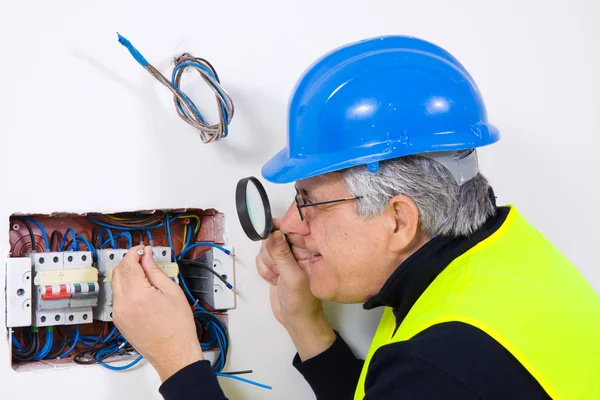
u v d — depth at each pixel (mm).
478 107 1051
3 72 1121
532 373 845
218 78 1282
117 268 1100
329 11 1398
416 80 1001
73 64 1171
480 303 893
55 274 1133
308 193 1055
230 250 1302
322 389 1279
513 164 1574
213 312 1345
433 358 821
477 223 1007
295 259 1240
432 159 986
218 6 1293
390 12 1455
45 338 1229
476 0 1541
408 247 1021
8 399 1111
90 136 1183
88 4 1184
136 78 1220
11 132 1124
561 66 1631
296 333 1286
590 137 1667
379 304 1071
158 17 1239
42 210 1144
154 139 1233
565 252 1643
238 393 1314
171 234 1336
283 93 1355
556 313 919
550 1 1621
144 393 1217
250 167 1326
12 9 1129
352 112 996
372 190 980
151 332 1037
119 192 1204
